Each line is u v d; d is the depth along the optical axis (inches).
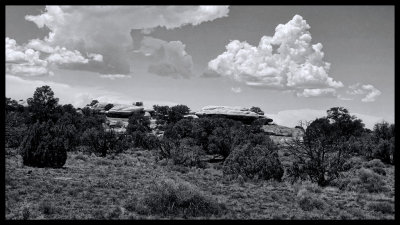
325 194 805.2
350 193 827.4
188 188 614.9
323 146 1034.7
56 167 1081.4
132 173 1061.1
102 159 1422.2
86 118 2888.8
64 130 1849.2
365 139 2063.2
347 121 2733.8
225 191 799.7
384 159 1723.7
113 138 1739.7
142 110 4148.6
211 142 1913.1
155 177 995.3
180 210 578.6
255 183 968.3
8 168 935.7
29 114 2979.8
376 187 871.7
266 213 602.5
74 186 765.9
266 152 1125.1
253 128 2743.6
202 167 1457.9
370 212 631.2
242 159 1112.2
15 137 1664.6
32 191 679.7
